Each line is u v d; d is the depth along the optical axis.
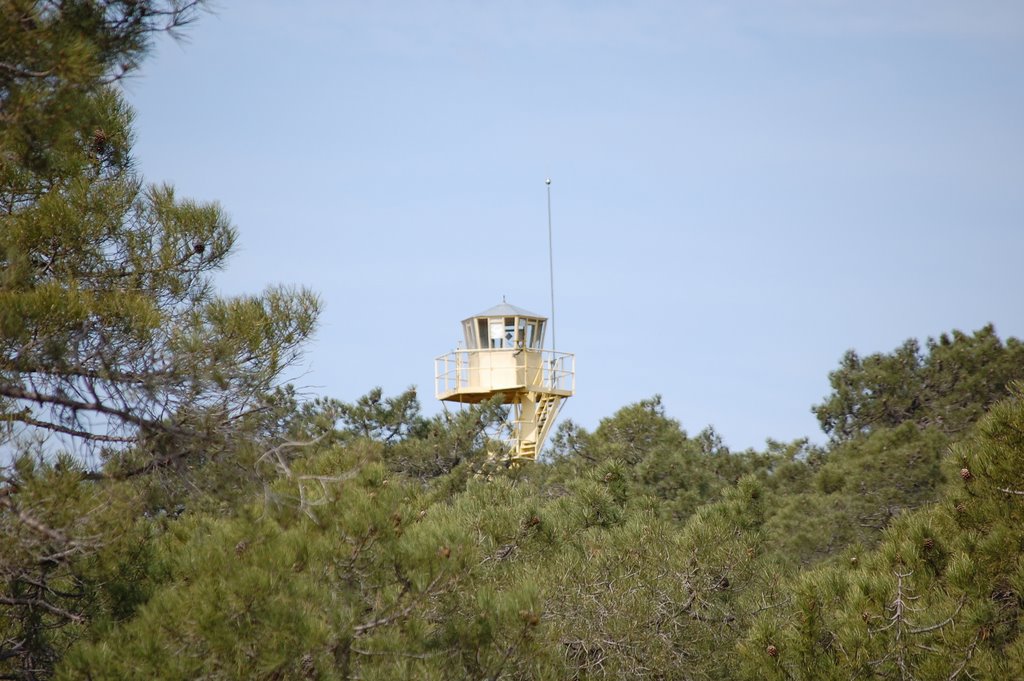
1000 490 42.66
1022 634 40.22
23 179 40.25
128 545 40.28
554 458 112.00
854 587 43.28
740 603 54.72
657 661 51.97
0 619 38.94
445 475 100.81
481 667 40.75
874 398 126.94
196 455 38.97
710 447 126.31
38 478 34.16
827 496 96.88
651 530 56.97
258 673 36.00
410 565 41.69
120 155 43.91
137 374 37.53
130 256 41.22
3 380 35.44
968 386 121.94
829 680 41.97
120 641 36.03
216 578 37.00
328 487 41.81
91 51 33.03
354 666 39.56
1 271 37.22
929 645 41.12
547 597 50.28
